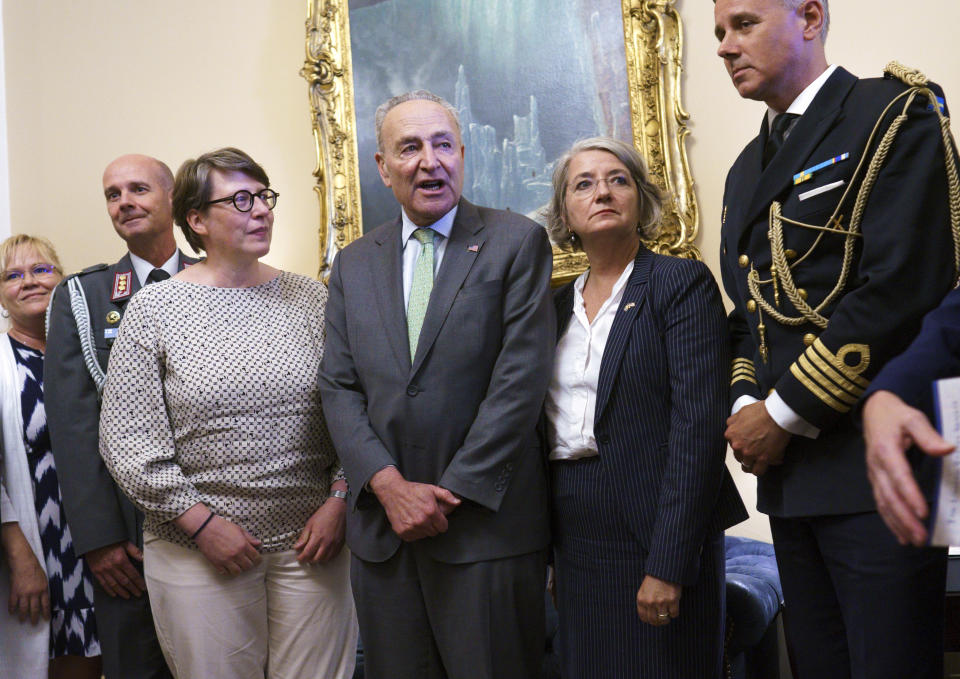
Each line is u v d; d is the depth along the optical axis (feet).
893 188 5.74
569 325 7.75
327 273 13.00
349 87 13.24
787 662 11.10
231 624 7.72
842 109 6.21
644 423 7.17
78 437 9.02
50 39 15.07
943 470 3.37
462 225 7.85
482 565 7.06
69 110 14.89
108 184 10.02
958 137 11.06
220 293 8.20
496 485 7.04
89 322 9.44
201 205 8.22
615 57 12.22
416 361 7.34
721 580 7.25
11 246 10.93
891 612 5.49
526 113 12.55
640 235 8.06
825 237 6.06
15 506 9.73
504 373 7.21
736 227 6.71
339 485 8.16
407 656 7.33
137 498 7.67
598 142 7.85
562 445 7.45
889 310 5.56
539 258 7.60
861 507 5.65
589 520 7.25
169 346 7.89
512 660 7.11
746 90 6.55
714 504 6.94
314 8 13.42
